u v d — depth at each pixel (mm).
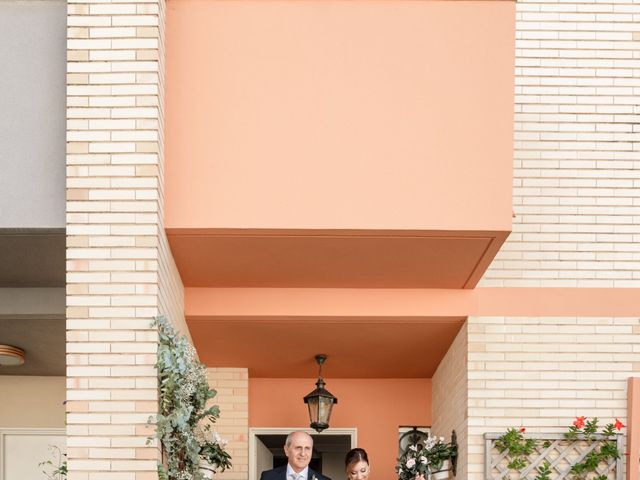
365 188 5758
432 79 5844
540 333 7047
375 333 7613
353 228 5727
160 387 5250
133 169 5348
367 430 9078
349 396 9148
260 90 5812
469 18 5887
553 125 7309
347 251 6219
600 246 7164
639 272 7133
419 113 5824
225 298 7059
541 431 6926
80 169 5340
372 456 9023
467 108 5828
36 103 5477
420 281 6918
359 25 5875
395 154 5789
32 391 9625
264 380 9125
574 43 7402
